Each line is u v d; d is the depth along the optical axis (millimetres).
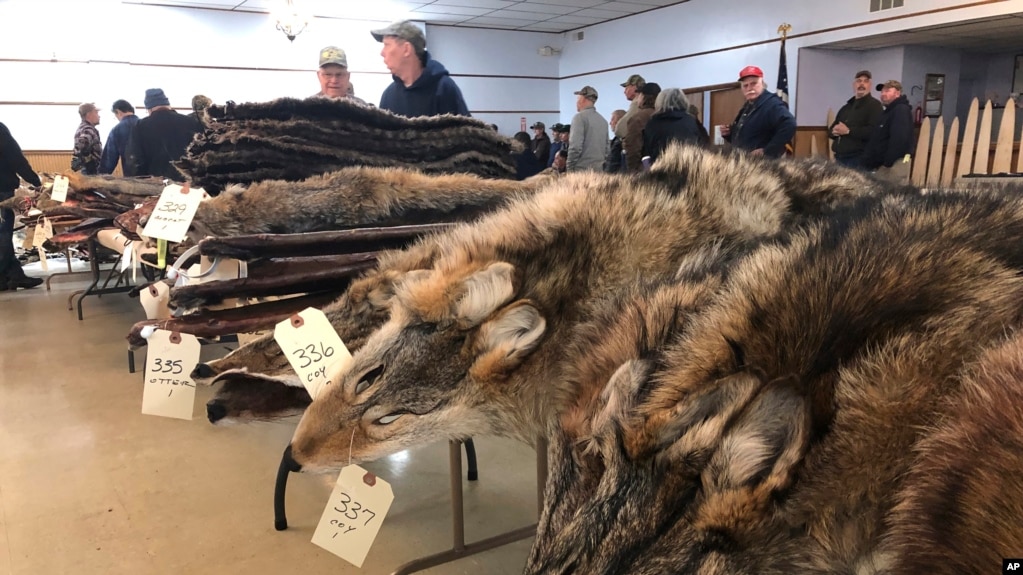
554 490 856
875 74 8758
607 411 770
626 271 1206
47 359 4141
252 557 2121
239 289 1589
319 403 1257
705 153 1405
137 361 4082
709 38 9898
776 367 749
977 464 565
